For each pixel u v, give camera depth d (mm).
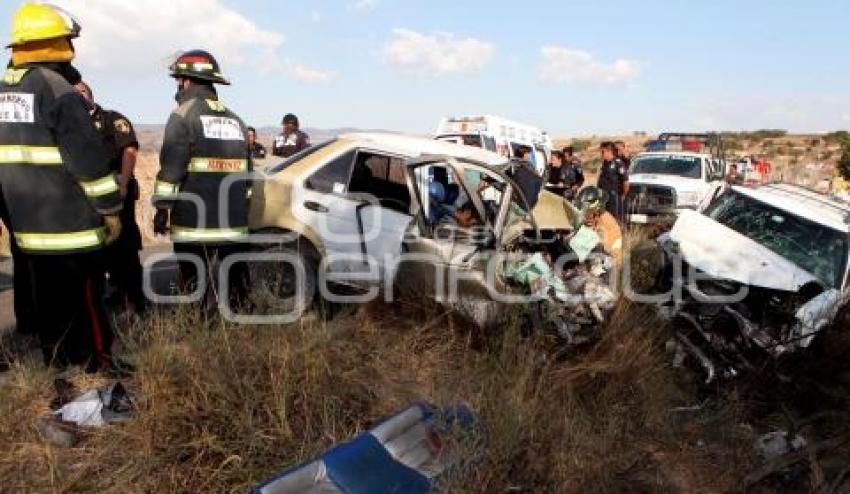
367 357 4371
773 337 5355
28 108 3311
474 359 4574
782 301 5695
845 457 4531
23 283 4387
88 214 3531
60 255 3479
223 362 3576
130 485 2945
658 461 4203
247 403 3357
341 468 2973
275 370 3635
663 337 5355
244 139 4504
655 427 4539
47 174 3379
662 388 4898
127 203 4766
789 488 4297
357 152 5484
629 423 4398
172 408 3275
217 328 3871
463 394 4090
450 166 4840
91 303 3697
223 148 4324
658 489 3881
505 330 4680
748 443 4594
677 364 5336
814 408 5121
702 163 14234
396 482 3014
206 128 4227
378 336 4637
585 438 3887
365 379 4121
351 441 3166
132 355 3697
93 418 3332
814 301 5707
